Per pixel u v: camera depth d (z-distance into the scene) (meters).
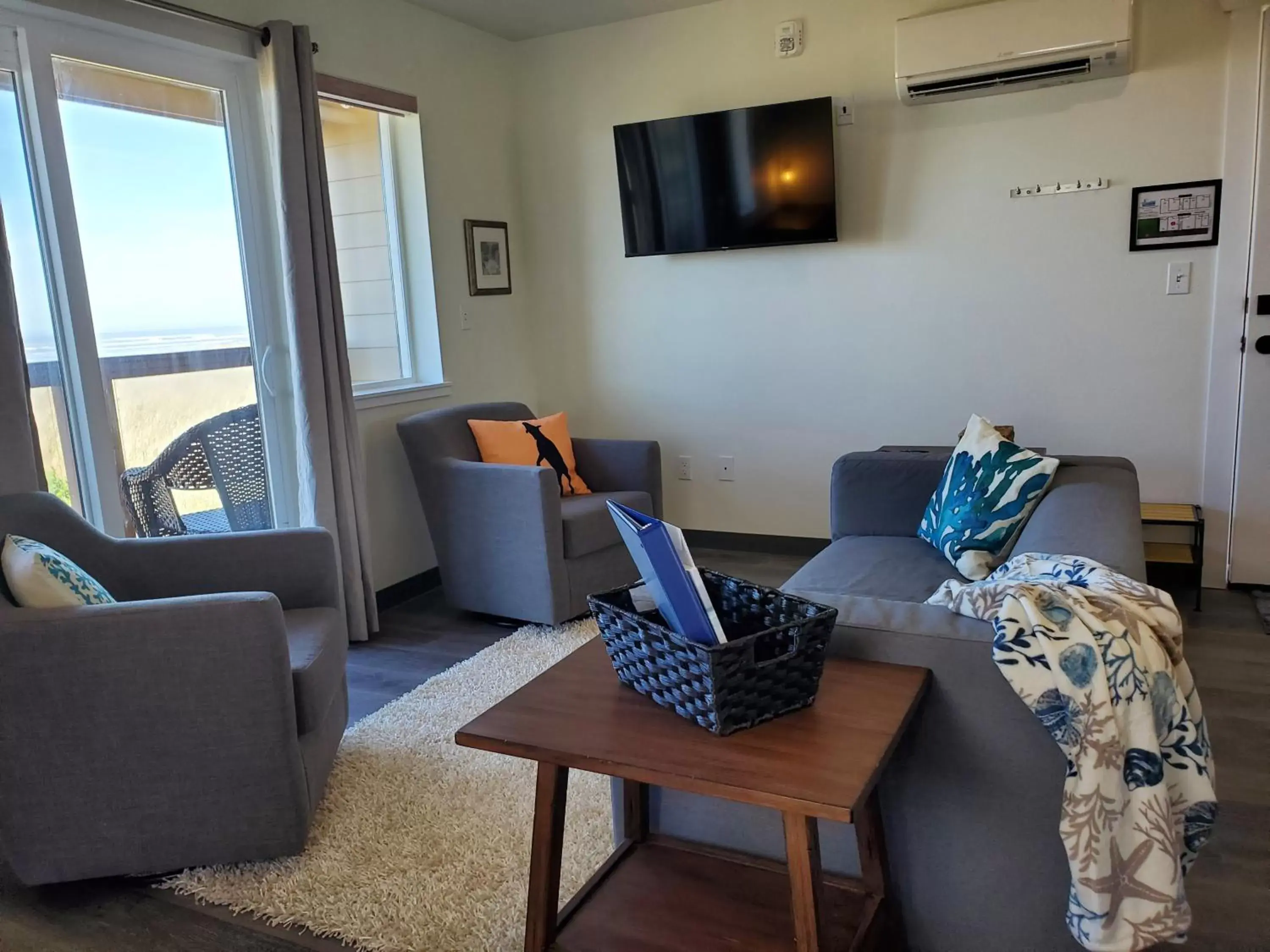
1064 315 3.48
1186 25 3.13
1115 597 1.32
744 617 1.52
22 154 2.47
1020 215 3.48
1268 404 3.22
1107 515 1.96
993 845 1.38
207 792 1.88
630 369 4.34
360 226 3.74
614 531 3.39
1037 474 2.32
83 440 2.62
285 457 3.25
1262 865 1.83
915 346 3.75
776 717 1.24
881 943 1.39
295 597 2.38
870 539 2.86
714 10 3.84
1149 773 1.19
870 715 1.24
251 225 3.10
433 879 1.88
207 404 3.00
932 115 3.54
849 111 3.67
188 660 1.82
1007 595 1.32
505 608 3.32
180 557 2.30
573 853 1.92
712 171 3.84
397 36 3.60
